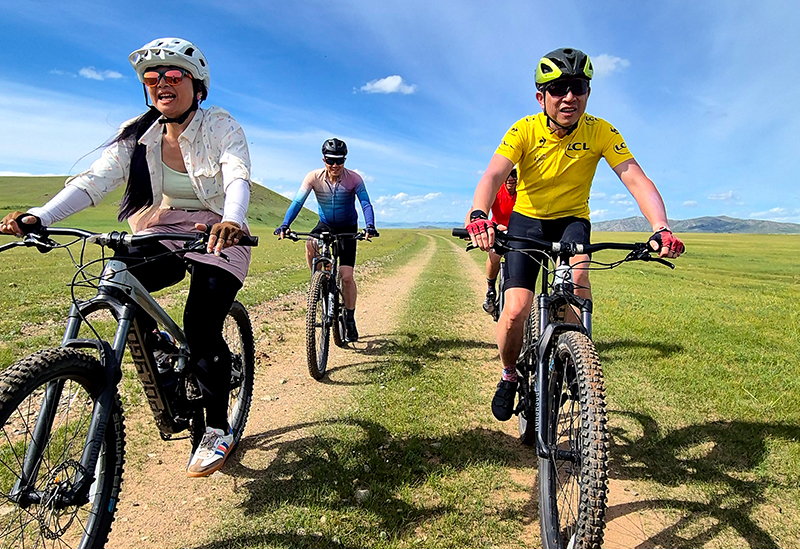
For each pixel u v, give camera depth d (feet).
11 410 5.62
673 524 9.11
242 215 8.11
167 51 8.22
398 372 17.11
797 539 8.67
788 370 17.25
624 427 12.87
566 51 9.76
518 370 11.48
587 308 8.91
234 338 12.28
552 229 11.22
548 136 10.64
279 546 8.30
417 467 10.75
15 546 7.52
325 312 17.15
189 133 8.93
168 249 9.17
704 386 15.52
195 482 10.19
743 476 10.59
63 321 23.95
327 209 19.33
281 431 12.59
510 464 11.18
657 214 9.26
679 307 30.14
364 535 8.63
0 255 73.00
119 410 7.72
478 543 8.55
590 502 6.55
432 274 52.06
